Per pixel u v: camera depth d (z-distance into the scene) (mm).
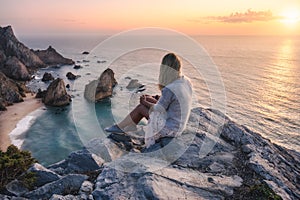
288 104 76750
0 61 93812
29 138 43594
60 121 51250
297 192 5293
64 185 5277
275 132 56531
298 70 137000
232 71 91312
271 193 4957
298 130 57844
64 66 114250
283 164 6332
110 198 4531
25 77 91562
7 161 6875
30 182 5680
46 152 39156
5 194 5426
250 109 68500
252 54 152000
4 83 64625
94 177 5559
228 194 4965
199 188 4949
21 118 52938
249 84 90250
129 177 5082
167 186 4789
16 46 111188
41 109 58469
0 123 50250
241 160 6305
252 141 7230
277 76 115625
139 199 4465
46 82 89625
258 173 5723
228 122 8094
